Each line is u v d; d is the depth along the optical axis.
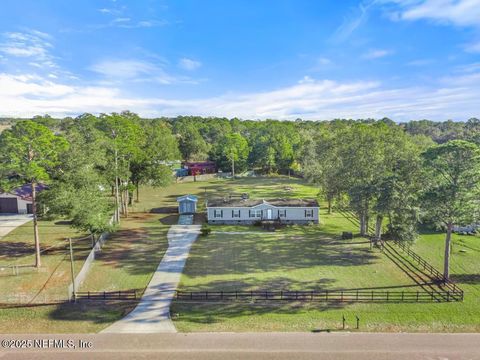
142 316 22.41
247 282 27.86
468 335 20.16
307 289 26.47
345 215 52.66
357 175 37.44
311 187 76.50
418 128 153.38
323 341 19.47
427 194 28.47
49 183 31.19
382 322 21.64
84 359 17.80
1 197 49.53
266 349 18.67
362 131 40.47
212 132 139.00
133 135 46.94
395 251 35.44
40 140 28.42
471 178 26.88
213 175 93.81
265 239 39.91
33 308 23.34
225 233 42.41
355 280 28.30
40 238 38.38
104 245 36.94
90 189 33.34
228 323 21.50
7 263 30.89
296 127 147.62
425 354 18.20
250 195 66.75
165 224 46.44
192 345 19.06
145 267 30.95
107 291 25.98
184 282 27.81
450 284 27.38
